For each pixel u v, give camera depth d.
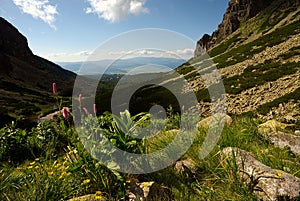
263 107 17.02
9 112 40.66
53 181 3.20
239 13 105.56
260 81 22.94
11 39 118.25
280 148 4.82
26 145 7.07
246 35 79.31
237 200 2.93
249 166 3.49
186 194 3.27
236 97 20.92
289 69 23.81
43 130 7.64
